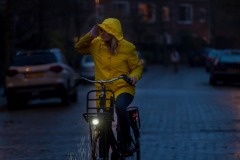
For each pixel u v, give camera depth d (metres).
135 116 9.92
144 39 76.19
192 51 76.31
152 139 14.40
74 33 52.38
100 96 9.25
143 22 71.44
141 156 12.01
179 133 15.43
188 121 18.08
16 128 17.33
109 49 9.50
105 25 9.36
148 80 44.41
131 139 9.53
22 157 12.25
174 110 21.61
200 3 80.94
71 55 49.53
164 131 15.83
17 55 24.73
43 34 41.12
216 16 48.09
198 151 12.59
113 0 72.50
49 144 13.96
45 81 24.05
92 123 9.04
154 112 20.92
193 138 14.52
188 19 81.00
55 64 24.17
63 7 38.16
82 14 48.19
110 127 9.27
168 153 12.37
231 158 11.71
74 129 16.75
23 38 40.78
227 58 37.47
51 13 37.78
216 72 37.16
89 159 11.85
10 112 23.08
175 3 79.69
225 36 71.44
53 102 27.69
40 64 24.20
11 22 31.34
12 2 31.22
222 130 15.93
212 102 25.02
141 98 27.53
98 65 9.62
